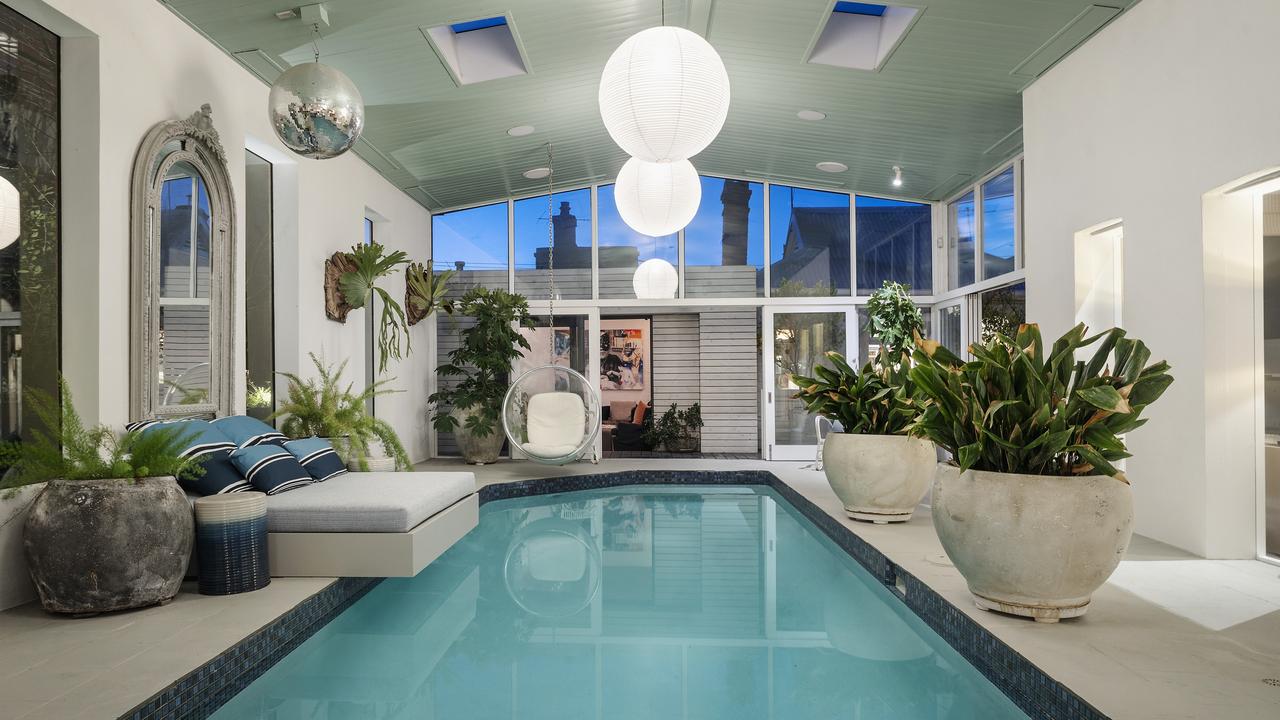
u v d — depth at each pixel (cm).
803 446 958
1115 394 273
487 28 613
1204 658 250
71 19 347
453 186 882
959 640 304
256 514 337
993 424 305
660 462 917
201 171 443
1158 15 436
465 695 261
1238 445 402
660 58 396
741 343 1047
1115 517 281
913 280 965
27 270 343
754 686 269
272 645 292
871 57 597
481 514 646
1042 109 562
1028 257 579
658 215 606
